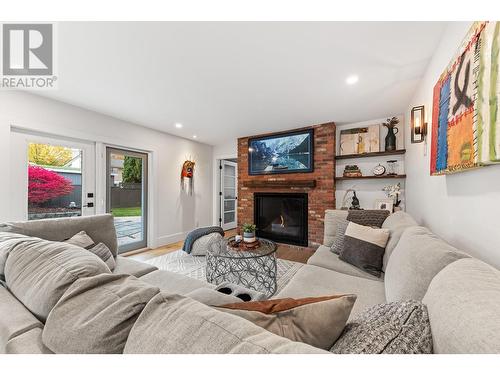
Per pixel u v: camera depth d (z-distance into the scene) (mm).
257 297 1364
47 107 2592
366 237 1863
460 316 520
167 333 509
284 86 2332
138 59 1838
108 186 3312
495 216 927
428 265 946
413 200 2547
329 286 1503
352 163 3588
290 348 446
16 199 2432
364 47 1693
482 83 897
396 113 3158
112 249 2131
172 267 2943
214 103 2787
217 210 5359
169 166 4242
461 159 1093
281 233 4105
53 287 762
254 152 4371
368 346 547
